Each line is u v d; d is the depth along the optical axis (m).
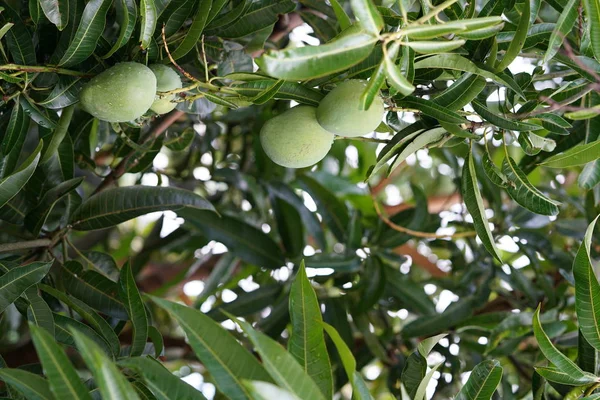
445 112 1.57
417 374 1.64
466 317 2.24
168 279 2.75
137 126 1.65
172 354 2.46
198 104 1.78
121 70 1.55
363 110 1.46
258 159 2.43
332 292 2.35
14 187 1.61
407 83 1.37
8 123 1.67
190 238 2.52
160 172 2.37
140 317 1.66
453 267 2.46
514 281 2.30
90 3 1.56
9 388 1.61
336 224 2.38
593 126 1.77
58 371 1.29
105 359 1.26
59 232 1.83
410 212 2.38
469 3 1.65
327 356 1.44
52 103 1.62
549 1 1.70
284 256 2.28
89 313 1.66
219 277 2.44
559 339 2.21
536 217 2.33
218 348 1.36
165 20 1.66
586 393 1.63
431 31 1.39
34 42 1.69
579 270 1.57
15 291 1.58
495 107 1.96
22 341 2.34
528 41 1.67
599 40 1.51
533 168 1.85
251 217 2.61
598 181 1.74
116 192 1.82
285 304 2.28
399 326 2.63
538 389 1.72
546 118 1.64
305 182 2.39
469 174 1.63
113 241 3.00
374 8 1.36
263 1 1.81
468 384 1.57
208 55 1.84
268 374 1.36
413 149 1.62
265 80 1.61
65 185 1.80
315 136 1.58
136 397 1.28
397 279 2.36
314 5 2.05
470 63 1.58
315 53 1.34
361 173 2.80
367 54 1.37
